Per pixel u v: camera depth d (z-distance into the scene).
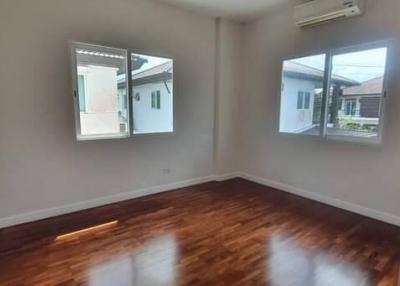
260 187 4.18
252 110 4.41
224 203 3.47
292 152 3.87
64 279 1.92
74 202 3.17
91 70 3.15
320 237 2.57
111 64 3.29
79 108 3.10
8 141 2.69
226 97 4.41
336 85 3.29
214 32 4.20
